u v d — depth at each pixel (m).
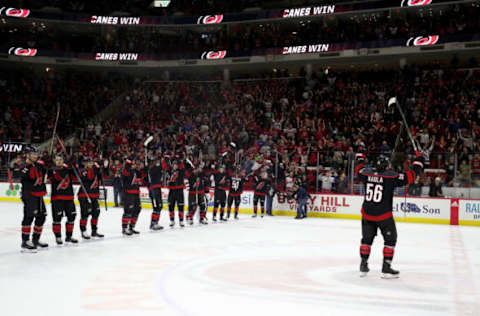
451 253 10.88
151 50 34.44
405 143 23.48
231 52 32.31
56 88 33.66
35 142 29.72
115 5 35.69
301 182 19.09
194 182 15.26
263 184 18.86
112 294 6.38
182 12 35.09
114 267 8.25
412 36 27.64
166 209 21.59
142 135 28.83
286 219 18.64
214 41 34.31
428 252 10.97
